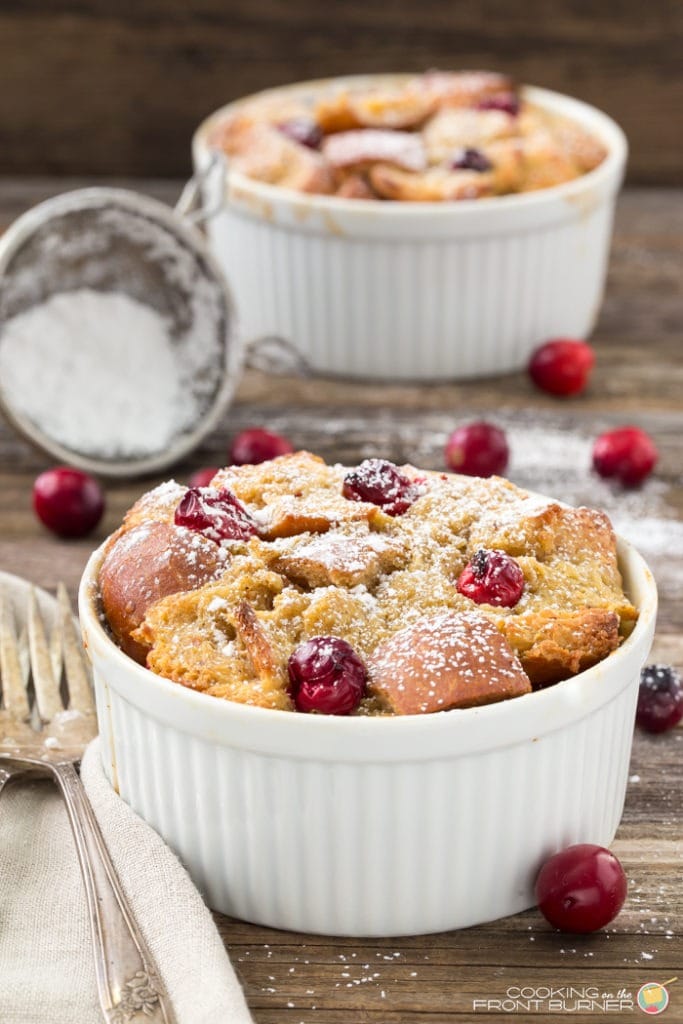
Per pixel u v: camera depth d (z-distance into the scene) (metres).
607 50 0.89
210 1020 0.56
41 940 0.58
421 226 0.75
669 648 0.66
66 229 0.72
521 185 0.77
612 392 0.77
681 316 0.82
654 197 0.91
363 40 0.89
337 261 0.76
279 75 0.90
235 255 0.78
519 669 0.57
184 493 0.61
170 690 0.57
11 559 0.70
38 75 0.90
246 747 0.57
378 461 0.61
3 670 0.64
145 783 0.59
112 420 0.73
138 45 0.89
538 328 0.78
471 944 0.58
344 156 0.77
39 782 0.61
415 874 0.58
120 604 0.59
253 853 0.58
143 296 0.74
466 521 0.61
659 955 0.58
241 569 0.59
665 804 0.61
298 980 0.57
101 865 0.58
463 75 0.81
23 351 0.72
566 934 0.58
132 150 0.91
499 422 0.76
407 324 0.77
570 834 0.58
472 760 0.57
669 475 0.73
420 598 0.59
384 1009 0.57
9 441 0.75
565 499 0.72
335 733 0.56
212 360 0.74
